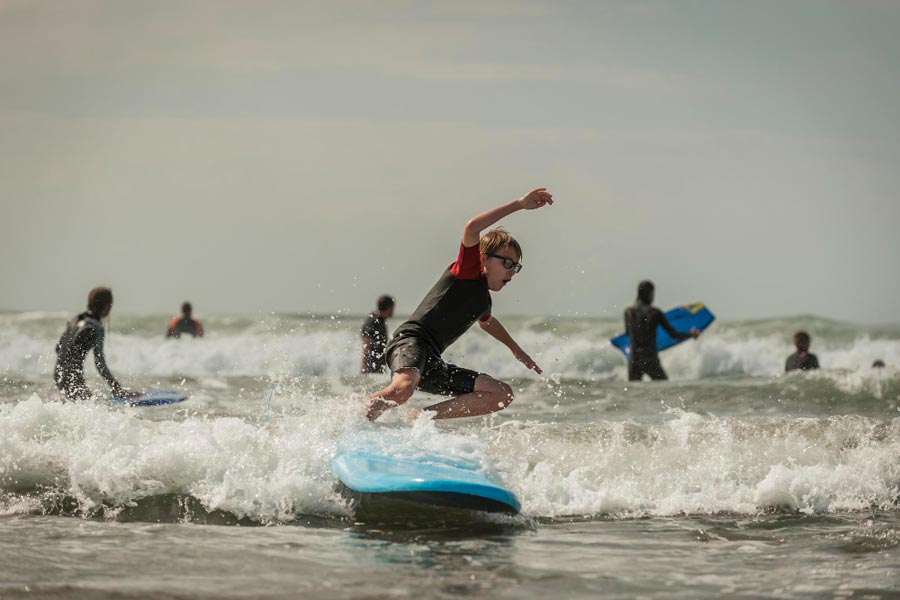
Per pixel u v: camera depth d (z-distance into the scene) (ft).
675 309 128.57
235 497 43.27
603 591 31.65
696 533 41.01
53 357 189.06
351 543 37.68
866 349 183.83
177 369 168.55
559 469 49.60
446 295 51.65
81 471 44.04
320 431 48.73
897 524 42.91
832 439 53.16
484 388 52.01
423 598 30.32
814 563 35.73
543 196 50.14
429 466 43.78
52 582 31.24
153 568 33.35
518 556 36.22
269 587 31.24
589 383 96.12
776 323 201.16
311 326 209.05
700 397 86.48
